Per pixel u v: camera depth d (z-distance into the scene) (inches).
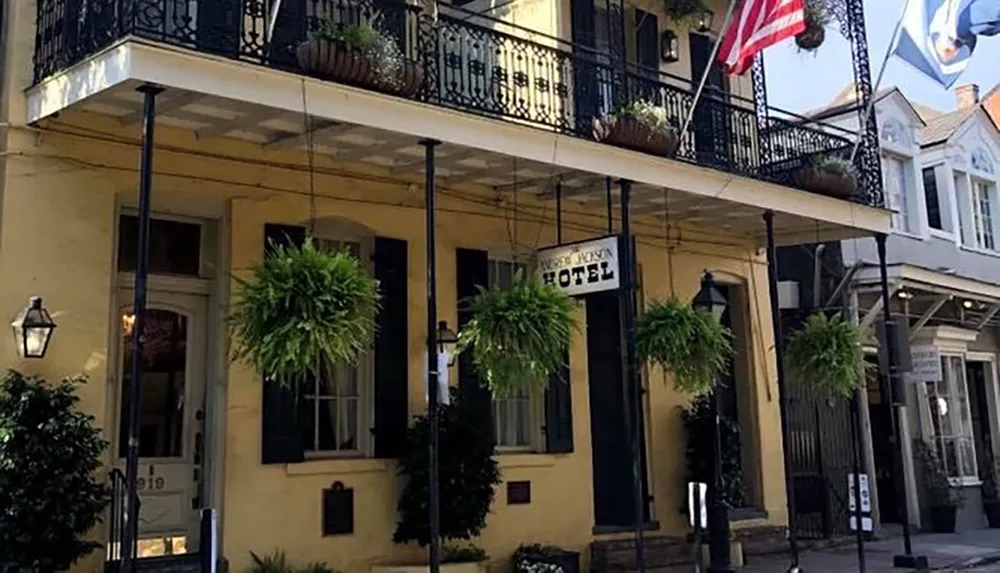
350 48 295.1
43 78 292.2
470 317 394.6
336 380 368.8
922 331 629.3
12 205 292.2
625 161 373.1
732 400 514.0
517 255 422.3
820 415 549.6
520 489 401.4
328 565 344.5
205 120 309.9
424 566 349.4
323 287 266.2
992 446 697.6
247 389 335.0
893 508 605.0
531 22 439.8
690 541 452.4
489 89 359.3
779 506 508.1
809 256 580.7
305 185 354.3
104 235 308.2
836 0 478.3
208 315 343.0
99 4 279.7
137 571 302.8
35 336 286.2
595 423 441.1
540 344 315.3
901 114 657.0
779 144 468.8
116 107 296.5
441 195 395.9
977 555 493.7
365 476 358.6
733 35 401.1
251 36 296.7
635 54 471.5
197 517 330.6
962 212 705.6
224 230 339.0
